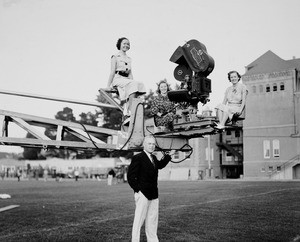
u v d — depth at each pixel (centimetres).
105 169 7862
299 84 5809
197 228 1014
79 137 703
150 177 723
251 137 5853
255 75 5872
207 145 6131
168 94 685
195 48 675
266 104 5784
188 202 1725
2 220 1189
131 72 761
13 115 670
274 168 5622
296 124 5553
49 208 1523
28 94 674
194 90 666
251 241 845
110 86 754
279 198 1864
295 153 5506
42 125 713
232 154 6350
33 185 3997
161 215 1274
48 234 948
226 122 739
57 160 8544
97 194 2359
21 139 645
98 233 959
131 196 2141
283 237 885
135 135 701
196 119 698
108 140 724
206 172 6047
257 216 1233
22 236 923
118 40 759
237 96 780
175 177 6056
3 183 4747
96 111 8325
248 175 5812
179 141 736
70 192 2605
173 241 849
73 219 1207
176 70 723
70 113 11319
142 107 705
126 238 896
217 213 1316
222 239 868
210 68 671
